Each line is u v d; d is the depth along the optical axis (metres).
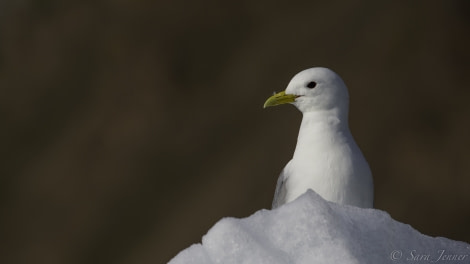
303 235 3.17
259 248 3.14
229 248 3.16
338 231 3.17
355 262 3.07
